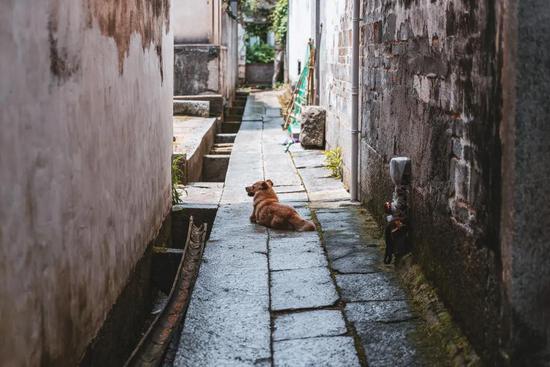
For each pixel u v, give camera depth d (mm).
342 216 7219
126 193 4848
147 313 5770
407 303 4691
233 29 26734
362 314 4523
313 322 4414
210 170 12562
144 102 5586
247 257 5840
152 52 5984
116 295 4520
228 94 21766
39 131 2977
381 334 4195
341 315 4523
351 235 6473
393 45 5871
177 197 7914
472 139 3688
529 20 2936
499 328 3287
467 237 3809
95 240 3945
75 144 3520
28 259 2859
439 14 4340
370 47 7012
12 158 2678
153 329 4320
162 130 6648
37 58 2938
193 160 10477
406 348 3988
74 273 3512
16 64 2705
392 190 6012
